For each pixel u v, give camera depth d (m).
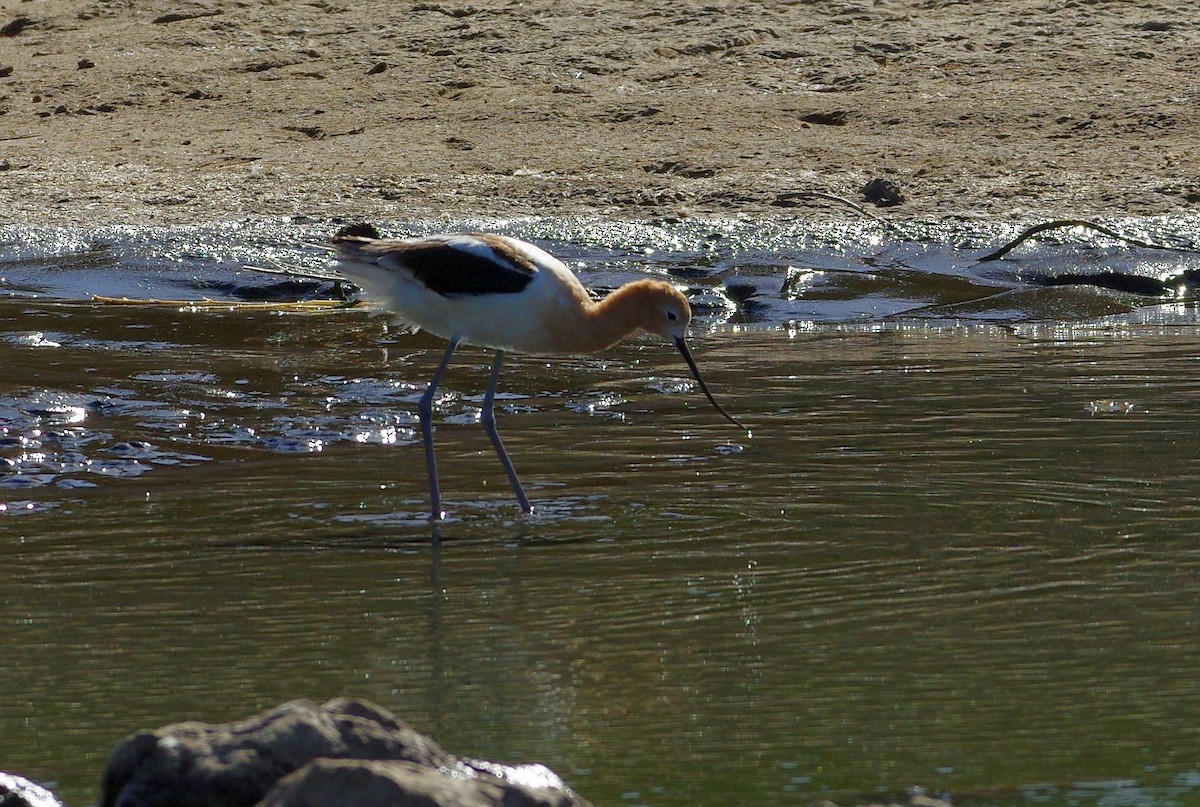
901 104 24.62
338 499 10.57
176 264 19.61
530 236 20.19
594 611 8.12
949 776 6.05
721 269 19.25
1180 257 19.27
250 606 8.30
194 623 8.05
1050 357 15.13
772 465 11.16
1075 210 20.70
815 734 6.48
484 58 27.50
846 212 20.97
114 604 8.37
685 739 6.46
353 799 4.98
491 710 6.81
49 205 22.09
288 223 20.88
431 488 10.20
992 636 7.59
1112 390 13.40
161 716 6.81
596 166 22.84
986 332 16.97
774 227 20.38
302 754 5.46
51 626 8.02
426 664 7.40
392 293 11.14
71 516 10.15
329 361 15.50
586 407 13.42
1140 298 18.53
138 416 13.07
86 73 28.20
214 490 10.82
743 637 7.67
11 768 6.28
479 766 5.76
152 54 28.83
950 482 10.55
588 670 7.27
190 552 9.33
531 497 10.52
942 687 6.96
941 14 28.08
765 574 8.67
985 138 23.31
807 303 18.41
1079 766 6.13
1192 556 8.78
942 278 19.02
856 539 9.30
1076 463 10.96
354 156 23.73
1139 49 25.95
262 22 29.84
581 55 27.23
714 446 11.81
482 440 12.33
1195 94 24.19
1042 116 23.88
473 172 22.81
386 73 27.30
